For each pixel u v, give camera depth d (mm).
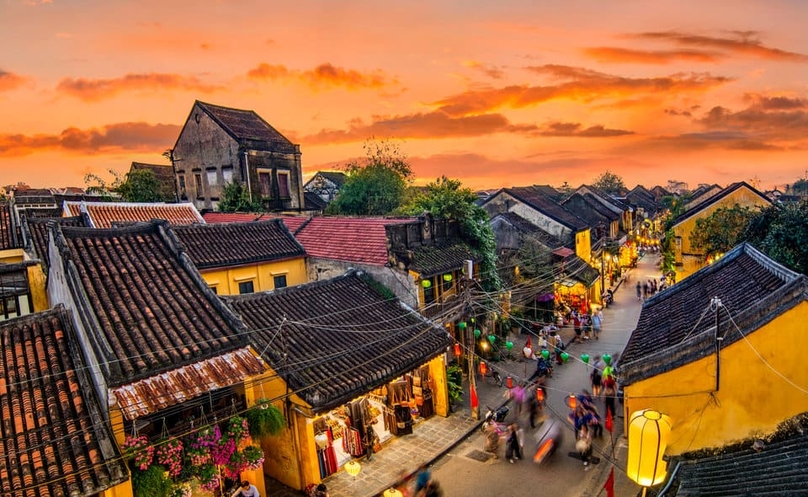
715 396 10883
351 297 17406
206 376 9859
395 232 18719
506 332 24766
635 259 48312
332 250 20375
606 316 30859
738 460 9688
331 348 14305
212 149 34656
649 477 7730
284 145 36250
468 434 16000
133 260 12867
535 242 28969
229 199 31547
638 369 11805
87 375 10055
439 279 19516
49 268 14438
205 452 9492
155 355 9906
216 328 11312
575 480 13258
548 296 27188
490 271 22406
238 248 18906
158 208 24734
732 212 25359
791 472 8406
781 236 19141
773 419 10414
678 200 43781
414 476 13406
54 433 8570
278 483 13469
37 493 7523
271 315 15055
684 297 15773
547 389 19641
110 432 8883
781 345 10258
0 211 20062
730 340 10602
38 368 9953
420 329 16719
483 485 13156
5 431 8531
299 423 12664
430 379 17406
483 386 19922
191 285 12695
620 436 15406
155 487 8688
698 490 8992
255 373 10453
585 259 34531
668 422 7641
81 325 10320
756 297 12547
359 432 14508
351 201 34406
